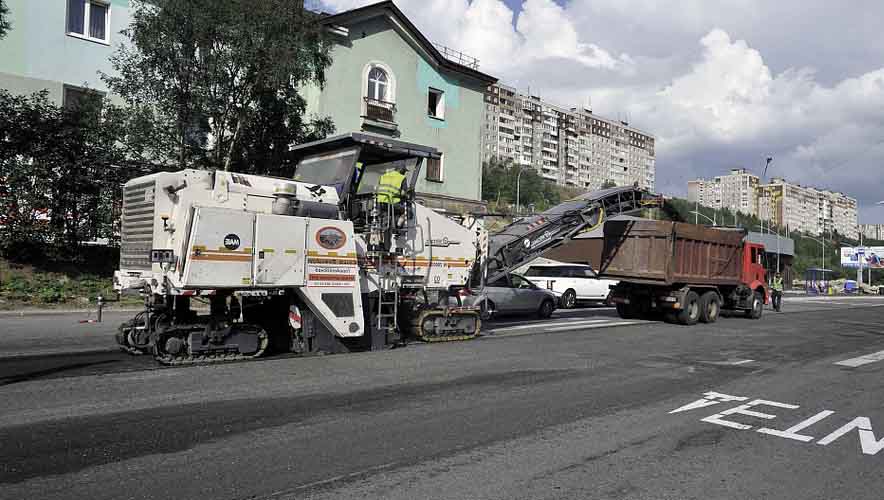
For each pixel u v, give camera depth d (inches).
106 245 740.7
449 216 484.7
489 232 596.7
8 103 658.8
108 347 398.0
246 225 340.8
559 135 5012.3
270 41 676.7
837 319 839.7
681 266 673.6
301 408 256.8
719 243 727.1
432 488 172.9
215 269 328.8
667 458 207.6
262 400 267.7
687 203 3791.8
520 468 192.5
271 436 217.5
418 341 460.4
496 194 3649.1
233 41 660.1
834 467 203.2
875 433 245.6
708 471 195.8
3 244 639.8
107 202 700.0
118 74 876.6
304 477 178.4
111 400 258.7
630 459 205.3
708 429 245.9
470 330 488.7
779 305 970.7
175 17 649.6
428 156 445.4
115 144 714.8
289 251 357.7
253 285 343.0
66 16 837.8
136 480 172.2
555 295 810.2
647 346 482.3
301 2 713.0
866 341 569.6
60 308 601.9
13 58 797.2
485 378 332.8
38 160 653.3
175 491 164.9
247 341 359.6
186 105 679.1
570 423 247.4
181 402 259.1
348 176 408.8
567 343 484.7
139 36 660.7
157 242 336.8
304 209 368.2
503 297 669.9
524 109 4687.5
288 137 768.9
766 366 404.5
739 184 5600.4
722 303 768.9
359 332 390.6
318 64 780.0
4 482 168.4
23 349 386.6
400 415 251.1
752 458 210.4
